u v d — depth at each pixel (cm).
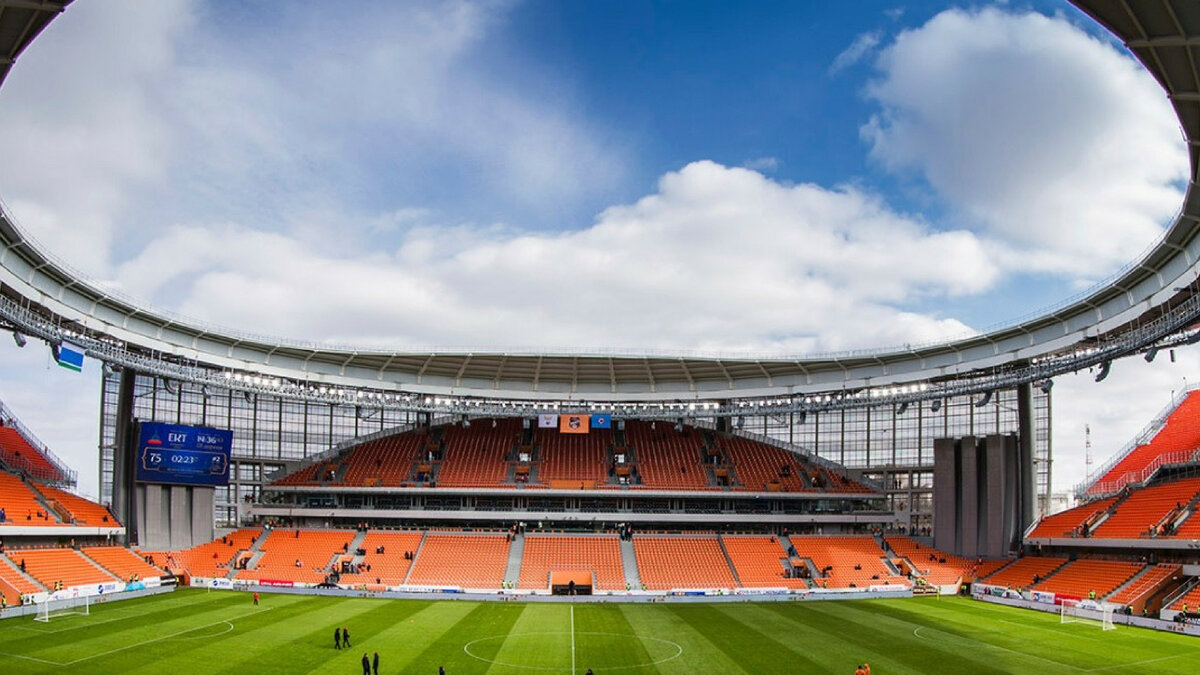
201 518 9862
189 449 9669
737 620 6838
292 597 8038
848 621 6800
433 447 11256
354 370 9994
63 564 7656
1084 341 7594
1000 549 9425
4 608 6322
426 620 6588
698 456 11188
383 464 10881
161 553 9212
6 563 7112
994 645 5612
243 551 9669
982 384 8406
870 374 9525
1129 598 6906
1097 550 8175
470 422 11900
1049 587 7938
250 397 10812
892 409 11475
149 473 9394
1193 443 9088
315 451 11425
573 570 9150
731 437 11844
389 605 7556
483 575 9038
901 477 11456
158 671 4478
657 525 10531
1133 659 5112
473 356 9706
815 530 10625
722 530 10506
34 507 7938
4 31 2919
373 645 5369
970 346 8625
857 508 10838
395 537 10012
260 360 9362
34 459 9225
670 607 7744
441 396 10662
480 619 6725
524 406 10694
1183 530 6962
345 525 10462
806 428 11956
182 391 10419
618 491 10250
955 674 4691
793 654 5259
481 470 10725
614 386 10744
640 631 6175
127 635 5562
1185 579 6819
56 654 4862
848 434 11738
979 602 8212
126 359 8050
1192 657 5181
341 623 6319
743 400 10781
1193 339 6247
